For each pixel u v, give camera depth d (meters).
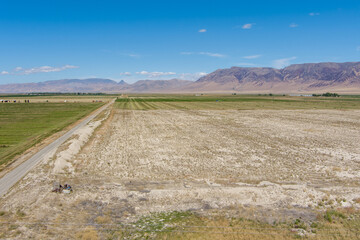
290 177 27.83
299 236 17.06
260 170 29.95
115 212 20.19
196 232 17.45
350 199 22.53
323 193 23.34
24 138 44.78
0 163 30.77
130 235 17.17
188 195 22.83
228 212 20.14
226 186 25.25
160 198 22.41
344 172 29.39
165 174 28.53
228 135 49.91
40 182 25.62
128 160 33.53
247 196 22.59
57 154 33.75
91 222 18.66
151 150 38.59
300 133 51.84
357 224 18.56
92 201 21.94
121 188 24.66
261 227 18.06
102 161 33.03
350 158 34.69
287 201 21.91
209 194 22.94
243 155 35.91
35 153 35.16
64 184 24.77
